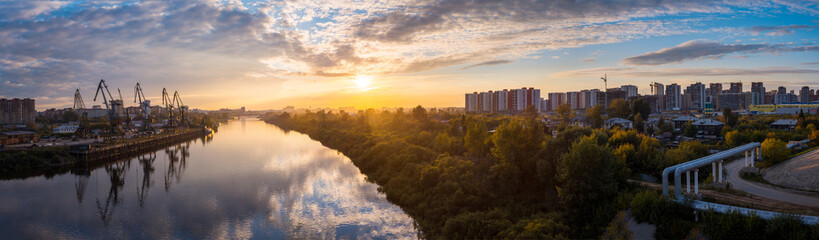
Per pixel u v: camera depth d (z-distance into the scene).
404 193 75.94
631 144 75.25
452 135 126.19
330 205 74.62
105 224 67.50
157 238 61.00
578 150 50.53
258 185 92.19
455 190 66.38
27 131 169.75
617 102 184.25
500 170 65.44
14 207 78.12
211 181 98.50
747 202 44.91
